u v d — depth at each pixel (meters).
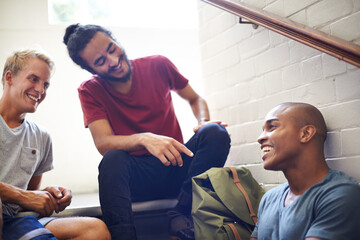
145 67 2.08
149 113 1.99
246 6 1.84
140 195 1.88
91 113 1.91
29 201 1.49
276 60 1.89
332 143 1.58
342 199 1.18
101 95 1.96
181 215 1.72
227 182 1.67
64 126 2.97
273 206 1.43
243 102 2.14
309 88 1.70
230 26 2.26
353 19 1.47
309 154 1.36
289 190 1.42
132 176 1.75
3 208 1.49
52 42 2.99
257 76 2.03
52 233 1.39
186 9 3.36
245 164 2.12
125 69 1.93
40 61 1.68
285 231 1.29
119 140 1.76
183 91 2.19
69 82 3.00
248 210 1.63
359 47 1.36
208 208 1.59
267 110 1.96
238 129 2.19
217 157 1.74
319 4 1.62
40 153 1.78
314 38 1.50
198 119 2.11
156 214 1.97
